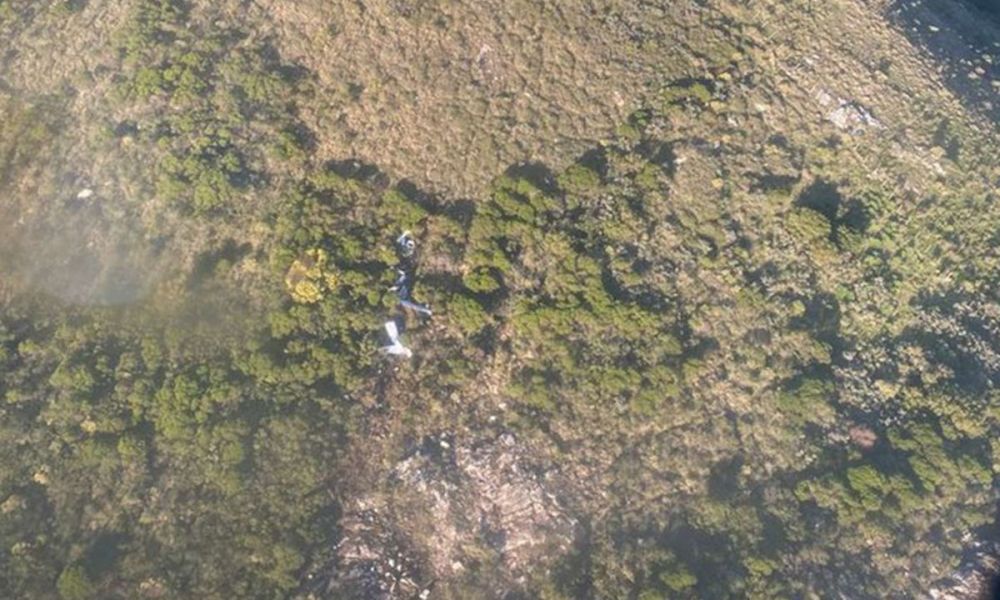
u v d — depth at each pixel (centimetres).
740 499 5578
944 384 5834
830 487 5516
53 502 5550
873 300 6053
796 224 6094
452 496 5653
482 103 6481
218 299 6119
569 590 5338
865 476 5500
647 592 5219
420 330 6069
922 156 6378
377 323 6053
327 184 6384
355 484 5681
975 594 5316
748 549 5384
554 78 6469
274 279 6128
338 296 6053
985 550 5481
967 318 6112
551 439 5769
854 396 5819
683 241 6122
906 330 6034
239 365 5866
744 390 5847
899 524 5462
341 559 5484
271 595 5272
